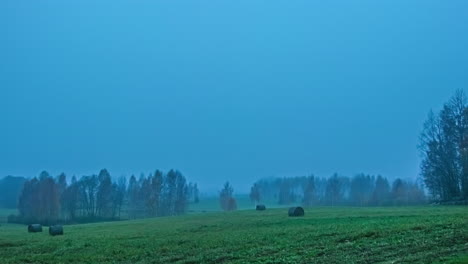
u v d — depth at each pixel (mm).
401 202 103750
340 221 45344
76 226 70875
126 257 31875
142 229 53219
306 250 28234
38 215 112875
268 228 43500
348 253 26062
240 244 33344
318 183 146250
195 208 150000
